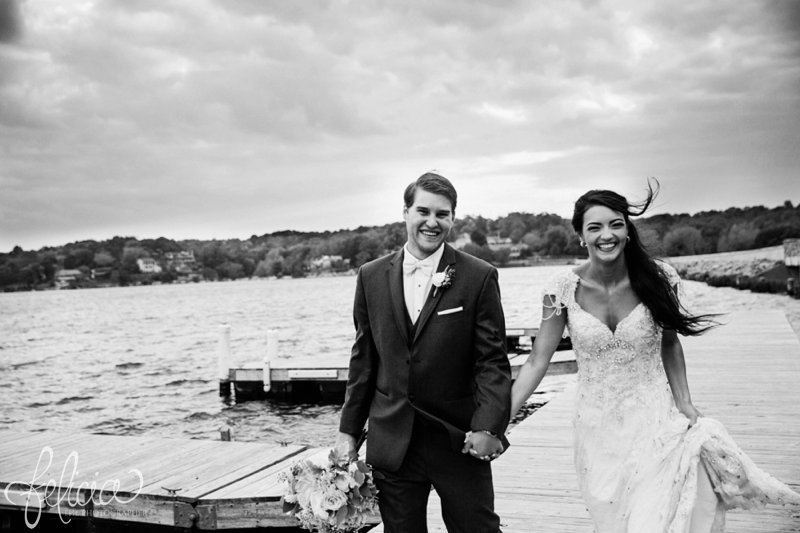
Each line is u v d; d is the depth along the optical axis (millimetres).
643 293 3201
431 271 2906
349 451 2963
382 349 2920
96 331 41844
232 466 6312
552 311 3352
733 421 6859
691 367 10547
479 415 2717
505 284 77062
